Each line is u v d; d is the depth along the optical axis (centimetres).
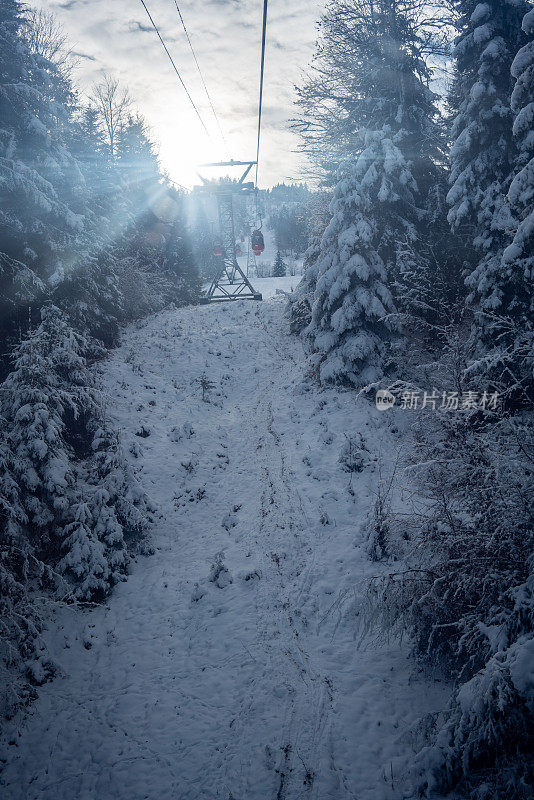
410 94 1510
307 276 1855
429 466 598
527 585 421
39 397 819
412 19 1516
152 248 2683
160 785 482
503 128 1170
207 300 2666
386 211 1420
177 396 1498
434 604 526
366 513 906
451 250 1370
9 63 1327
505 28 1152
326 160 1906
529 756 379
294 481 1052
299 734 510
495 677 373
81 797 484
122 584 810
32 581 770
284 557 820
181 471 1133
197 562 857
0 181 1109
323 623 670
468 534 516
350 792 441
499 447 533
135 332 1980
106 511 831
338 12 1634
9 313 1156
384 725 507
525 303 1077
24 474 750
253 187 2352
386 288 1338
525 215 925
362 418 1266
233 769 486
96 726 562
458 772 409
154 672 634
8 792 497
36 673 629
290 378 1650
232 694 578
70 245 1379
